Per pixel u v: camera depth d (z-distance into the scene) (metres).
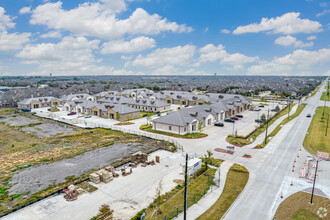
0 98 126.38
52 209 26.73
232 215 26.17
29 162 41.66
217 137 59.88
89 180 34.12
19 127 70.19
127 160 42.31
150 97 134.12
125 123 77.31
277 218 25.56
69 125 74.44
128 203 28.09
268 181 34.78
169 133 63.16
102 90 187.25
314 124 76.56
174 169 38.59
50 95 141.25
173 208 27.06
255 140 57.22
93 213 26.02
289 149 50.31
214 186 32.88
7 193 30.36
